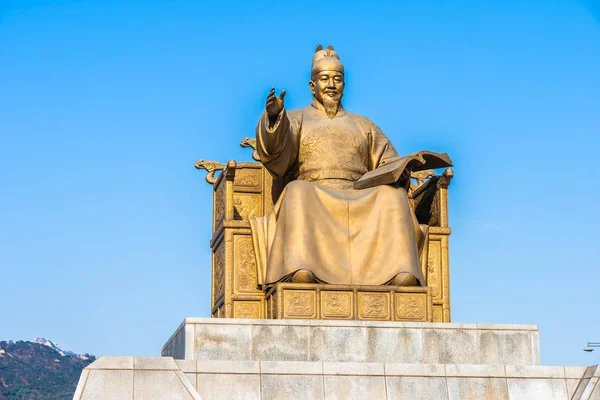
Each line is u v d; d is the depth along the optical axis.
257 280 16.20
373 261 15.77
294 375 13.82
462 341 14.89
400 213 15.92
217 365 13.66
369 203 16.00
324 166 16.78
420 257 16.38
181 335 14.62
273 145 16.30
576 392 14.18
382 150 17.34
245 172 17.62
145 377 13.26
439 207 16.75
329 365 13.94
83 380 13.12
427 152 16.23
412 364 14.11
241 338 14.40
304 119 17.22
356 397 13.88
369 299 15.36
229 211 16.55
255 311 16.20
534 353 14.99
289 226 15.66
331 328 14.65
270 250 15.88
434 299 16.50
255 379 13.70
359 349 14.65
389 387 13.99
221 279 16.59
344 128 17.14
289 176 17.23
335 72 17.42
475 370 14.20
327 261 15.62
